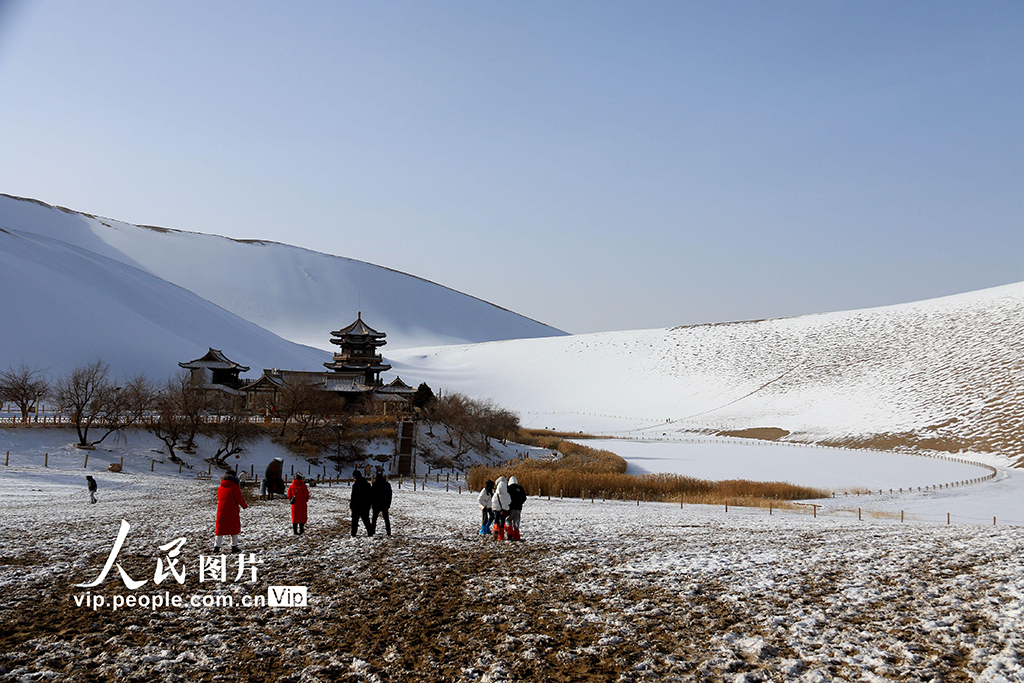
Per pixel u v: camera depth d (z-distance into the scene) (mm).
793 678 10750
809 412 132875
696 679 10727
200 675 10703
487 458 79188
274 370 105812
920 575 17109
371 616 13859
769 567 18156
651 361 194250
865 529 27812
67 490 38000
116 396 62938
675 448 101438
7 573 16547
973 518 39844
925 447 96625
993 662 11141
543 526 26906
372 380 112562
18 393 69812
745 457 87875
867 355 159250
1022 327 140250
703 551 20828
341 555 19516
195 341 164125
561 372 198250
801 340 183125
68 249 179250
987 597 14914
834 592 15570
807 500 48656
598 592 15664
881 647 12055
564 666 11305
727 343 195250
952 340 149250
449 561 19047
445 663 11391
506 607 14438
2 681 10242
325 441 70438
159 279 194875
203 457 59875
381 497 23188
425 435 78688
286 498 38625
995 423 98062
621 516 32562
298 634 12695
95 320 134750
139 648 11836
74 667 10922
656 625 13328
